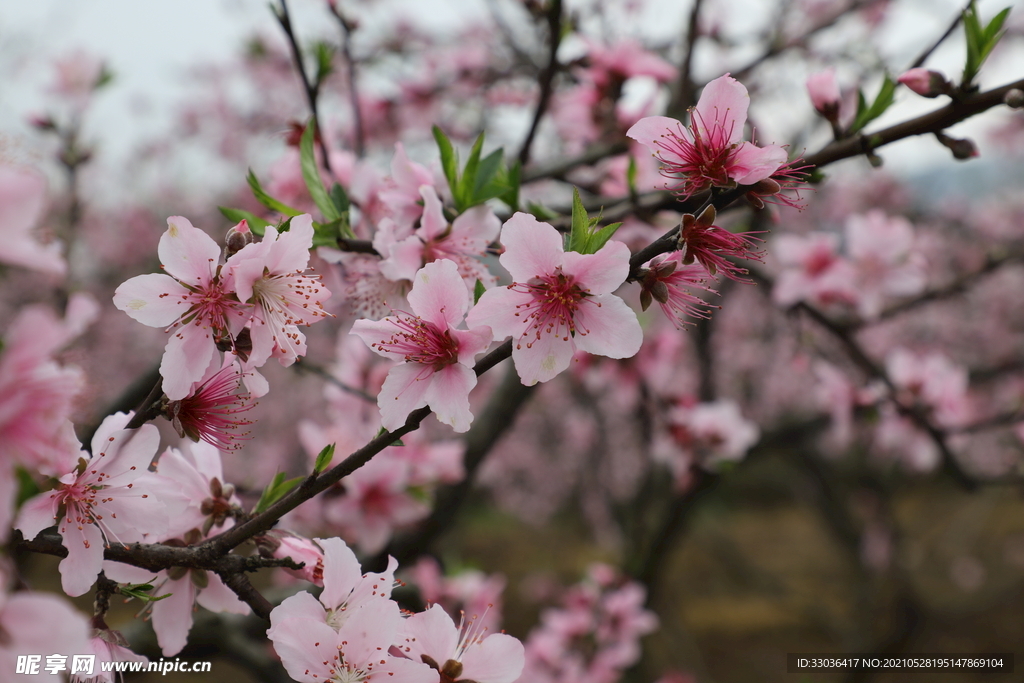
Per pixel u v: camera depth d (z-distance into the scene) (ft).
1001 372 17.57
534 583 34.04
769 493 58.23
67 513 3.90
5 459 2.76
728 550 36.14
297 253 4.15
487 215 5.31
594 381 13.28
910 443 13.32
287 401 27.99
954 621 27.09
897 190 27.04
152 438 4.04
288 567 4.14
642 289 4.34
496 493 38.58
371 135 13.48
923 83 4.78
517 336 4.24
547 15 7.43
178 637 4.58
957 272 27.66
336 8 8.07
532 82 12.83
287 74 20.44
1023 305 27.84
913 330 28.40
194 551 4.09
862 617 27.45
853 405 12.93
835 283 12.28
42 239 3.27
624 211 6.28
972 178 30.35
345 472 4.03
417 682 3.92
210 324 4.09
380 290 5.27
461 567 11.49
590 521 36.88
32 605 2.71
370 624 3.87
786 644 33.42
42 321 2.57
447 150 5.47
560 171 8.83
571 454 33.63
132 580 4.34
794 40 13.29
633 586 13.71
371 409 8.88
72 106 12.51
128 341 27.45
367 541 9.11
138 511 4.07
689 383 25.85
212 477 4.83
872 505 34.04
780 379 29.94
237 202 22.06
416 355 4.31
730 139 4.27
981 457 21.74
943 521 42.86
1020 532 42.78
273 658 9.49
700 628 35.35
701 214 4.16
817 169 5.18
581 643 13.25
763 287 13.74
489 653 4.10
